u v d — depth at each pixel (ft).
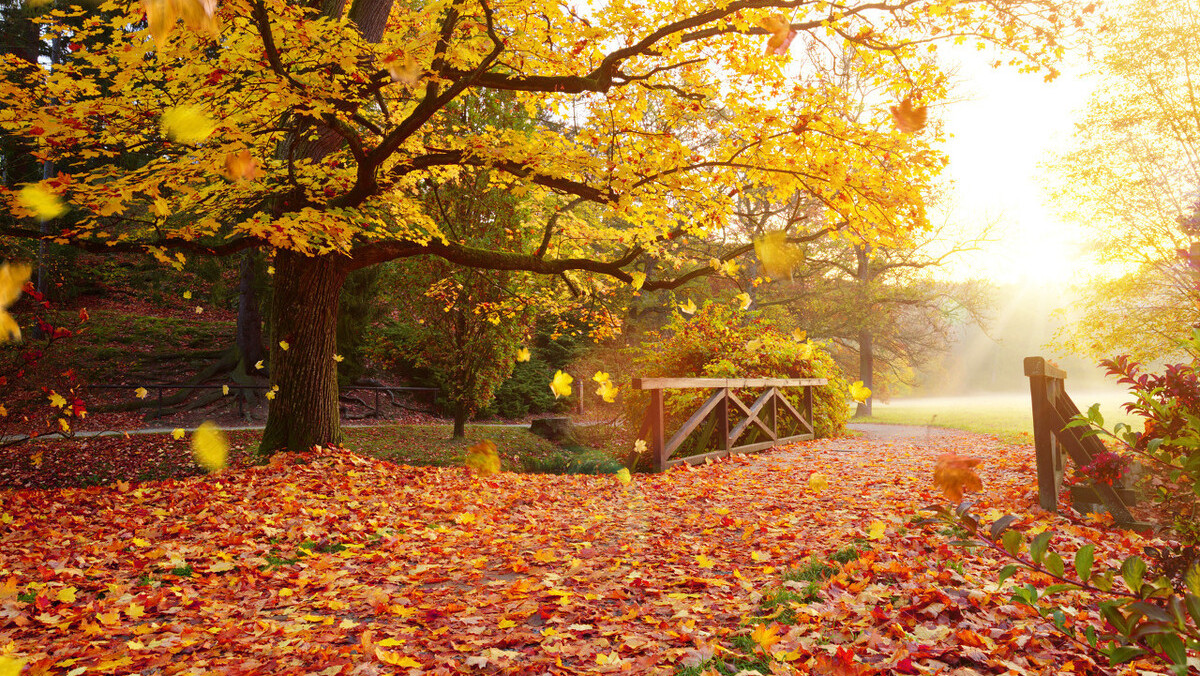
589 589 10.93
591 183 26.03
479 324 43.09
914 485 18.56
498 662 8.00
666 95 23.31
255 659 8.42
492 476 23.95
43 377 46.65
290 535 15.20
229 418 49.57
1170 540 10.62
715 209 24.07
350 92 19.51
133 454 35.17
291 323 25.93
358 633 9.39
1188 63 41.45
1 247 48.29
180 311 70.90
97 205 15.39
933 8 18.54
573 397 76.13
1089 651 7.24
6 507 19.06
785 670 7.12
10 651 8.78
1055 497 14.70
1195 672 4.71
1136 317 43.24
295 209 23.65
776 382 32.60
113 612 10.16
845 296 78.74
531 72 21.58
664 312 80.64
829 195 20.68
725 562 12.24
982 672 7.00
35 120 15.84
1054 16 18.98
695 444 30.22
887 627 8.15
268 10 16.69
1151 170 42.55
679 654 7.84
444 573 12.49
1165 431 9.61
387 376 67.41
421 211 30.25
